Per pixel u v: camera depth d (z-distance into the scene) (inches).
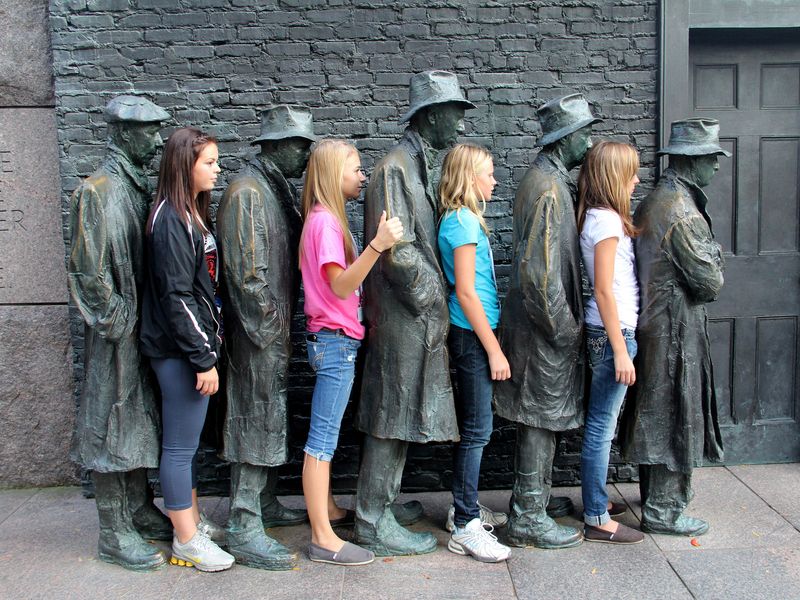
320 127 144.6
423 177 117.7
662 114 147.2
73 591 111.7
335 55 143.6
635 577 114.5
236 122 143.8
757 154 158.1
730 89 156.7
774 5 148.3
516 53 145.6
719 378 161.5
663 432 125.0
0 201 152.3
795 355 161.8
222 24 141.9
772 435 162.1
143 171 118.0
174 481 115.6
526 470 124.8
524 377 120.9
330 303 116.0
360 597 109.5
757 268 159.6
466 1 144.1
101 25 140.9
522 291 117.0
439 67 145.1
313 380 149.4
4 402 156.1
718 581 112.9
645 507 129.8
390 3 143.1
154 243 108.6
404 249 111.3
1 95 149.9
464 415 122.4
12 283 154.0
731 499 143.3
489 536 121.9
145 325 112.1
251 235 112.0
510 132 146.9
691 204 122.3
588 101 147.5
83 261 107.9
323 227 114.3
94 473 117.6
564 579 114.2
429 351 116.8
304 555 123.1
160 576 116.3
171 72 142.3
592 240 119.5
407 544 122.9
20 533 133.3
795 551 122.0
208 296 112.1
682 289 122.3
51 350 155.4
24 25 149.3
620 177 119.1
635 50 147.0
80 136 142.6
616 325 118.0
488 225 148.2
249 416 117.6
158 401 118.0
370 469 122.3
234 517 120.6
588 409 126.0
